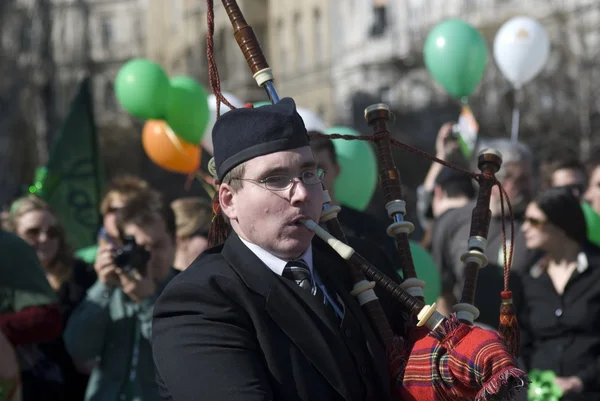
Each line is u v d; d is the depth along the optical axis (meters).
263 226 2.41
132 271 4.12
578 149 25.00
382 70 36.78
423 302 2.64
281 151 2.38
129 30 48.38
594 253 4.81
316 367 2.39
